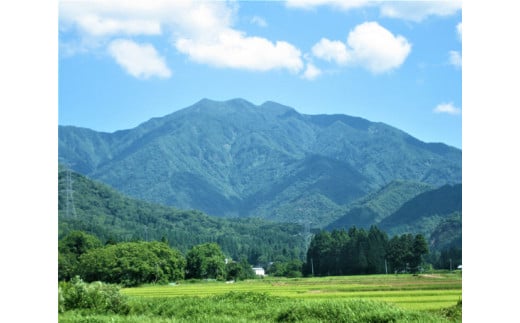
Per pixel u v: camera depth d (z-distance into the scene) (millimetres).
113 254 54594
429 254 55938
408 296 31281
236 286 48281
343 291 36875
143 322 19141
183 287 48844
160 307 24688
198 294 37812
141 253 55031
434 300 28516
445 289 35812
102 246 60688
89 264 54062
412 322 19391
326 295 33781
